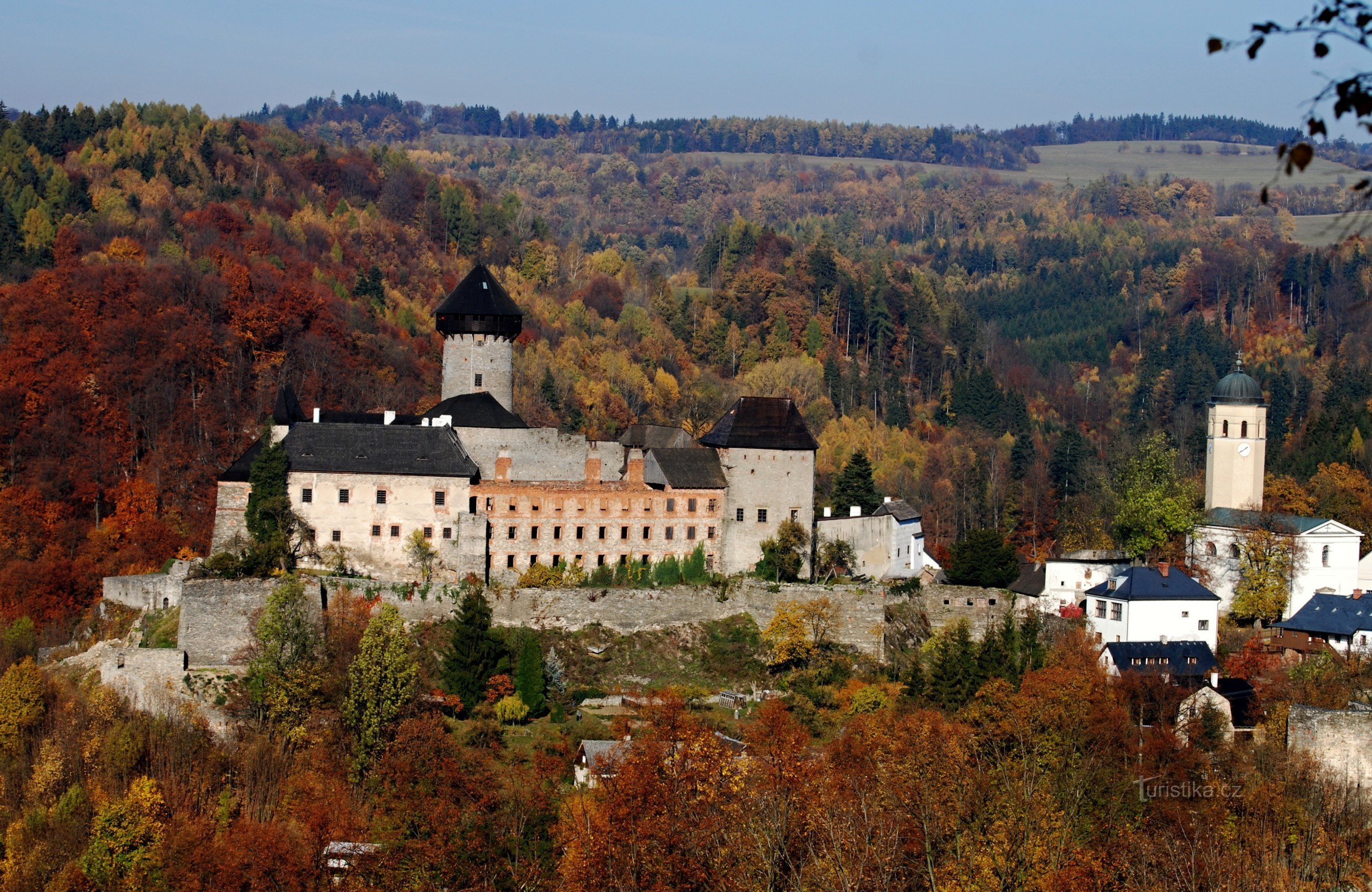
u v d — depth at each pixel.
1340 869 86.06
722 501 158.25
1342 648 147.88
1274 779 101.19
